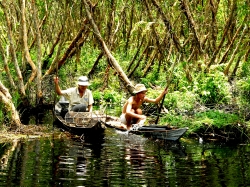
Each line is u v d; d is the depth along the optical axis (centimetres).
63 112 1380
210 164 802
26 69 2075
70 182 687
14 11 2309
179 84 1586
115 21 2448
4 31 2488
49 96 1848
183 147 971
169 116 1223
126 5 2189
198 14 1892
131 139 1070
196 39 1550
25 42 1723
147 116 1402
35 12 1684
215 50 1858
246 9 1525
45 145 984
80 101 1322
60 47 1844
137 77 2325
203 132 1110
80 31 1930
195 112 1309
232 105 1362
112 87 2044
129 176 720
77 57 2284
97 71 2439
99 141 1041
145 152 915
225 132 1080
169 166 789
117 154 894
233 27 2070
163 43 1728
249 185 666
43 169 766
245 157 859
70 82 2088
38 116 1467
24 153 895
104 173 739
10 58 2059
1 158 848
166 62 1684
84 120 1198
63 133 1144
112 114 1537
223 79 1466
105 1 2192
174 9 1588
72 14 2234
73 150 931
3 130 1141
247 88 1423
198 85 1480
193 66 1739
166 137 1065
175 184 675
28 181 692
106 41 2247
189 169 766
